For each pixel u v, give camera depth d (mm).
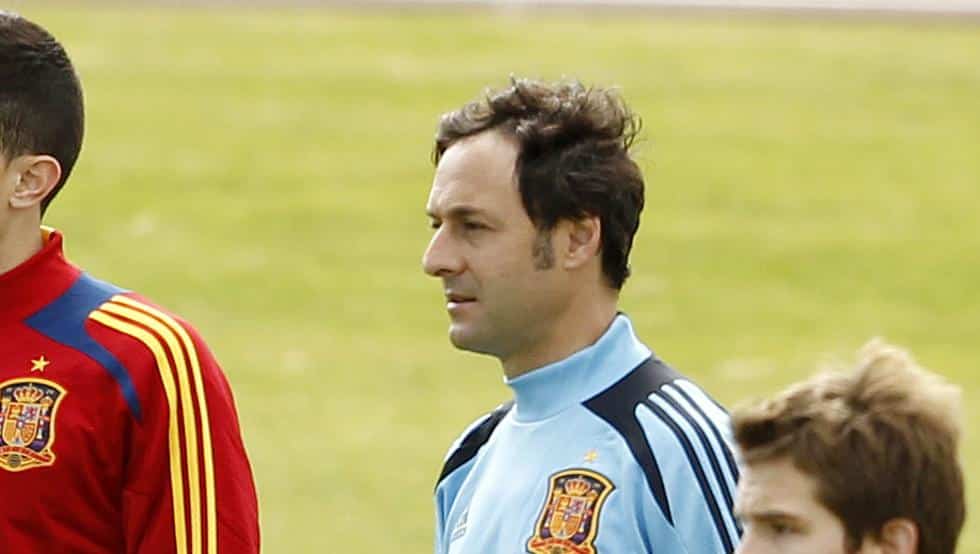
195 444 15328
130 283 71250
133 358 15398
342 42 101000
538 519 14766
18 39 15766
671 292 70625
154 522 15344
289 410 57406
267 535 45812
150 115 89938
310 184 82000
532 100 15344
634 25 104625
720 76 96062
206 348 15734
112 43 100062
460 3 107250
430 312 68562
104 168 82875
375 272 72688
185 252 74375
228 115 90125
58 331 15523
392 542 45469
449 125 15586
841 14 107000
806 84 95438
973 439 52312
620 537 14445
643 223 77562
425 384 60469
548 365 15281
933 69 98500
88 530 15375
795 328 67625
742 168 84062
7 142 15570
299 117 90062
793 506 11109
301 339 65438
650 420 14711
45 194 15836
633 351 15328
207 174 82938
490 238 15141
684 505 14344
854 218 79125
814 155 86125
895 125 90438
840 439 11000
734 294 70750
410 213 79125
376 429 55531
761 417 11250
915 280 72750
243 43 100688
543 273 15133
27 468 15203
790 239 76562
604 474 14656
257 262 73562
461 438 16250
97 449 15273
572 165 15125
